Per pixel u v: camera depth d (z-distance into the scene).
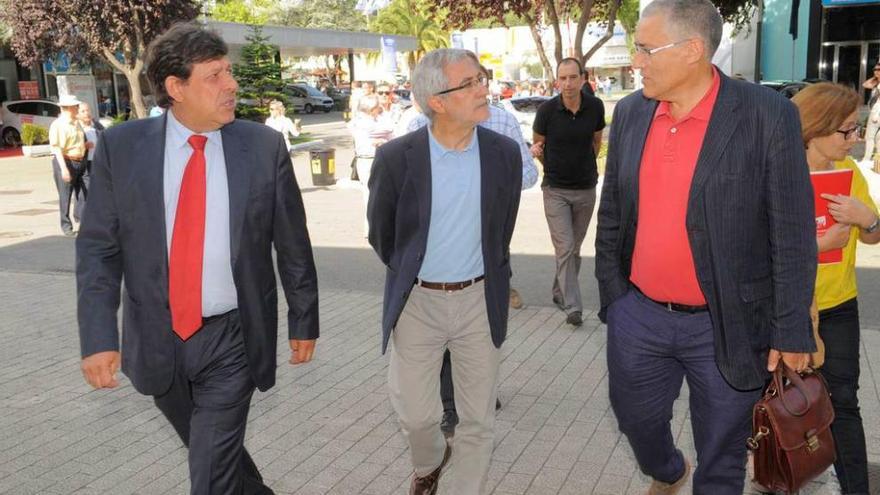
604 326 6.18
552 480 3.82
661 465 3.17
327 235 10.95
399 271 3.21
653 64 2.62
